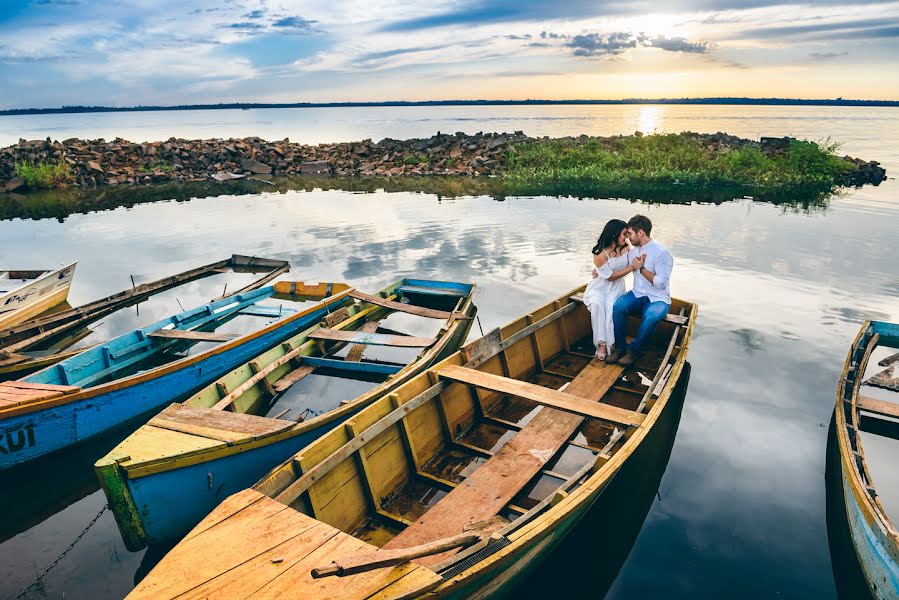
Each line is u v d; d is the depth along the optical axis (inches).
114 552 191.3
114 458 171.8
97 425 241.0
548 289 436.5
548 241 581.3
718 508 199.2
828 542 182.9
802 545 181.9
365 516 182.2
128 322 402.0
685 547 182.5
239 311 391.9
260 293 417.4
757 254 507.2
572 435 222.7
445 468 211.2
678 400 269.3
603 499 205.3
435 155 1262.3
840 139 2071.9
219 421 206.5
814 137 2164.1
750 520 193.5
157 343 319.9
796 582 167.6
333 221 716.7
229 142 1371.8
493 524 155.9
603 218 687.7
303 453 166.4
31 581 177.8
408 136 2345.0
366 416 190.5
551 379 281.1
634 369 280.7
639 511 198.1
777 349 319.6
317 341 324.8
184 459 179.6
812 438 238.4
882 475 209.9
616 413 199.5
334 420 220.7
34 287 413.4
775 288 417.1
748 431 243.8
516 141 1262.3
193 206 848.9
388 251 562.6
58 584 176.4
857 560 164.1
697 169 993.5
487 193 913.5
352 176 1202.6
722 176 956.0
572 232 617.6
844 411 223.6
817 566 173.5
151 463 173.6
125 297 430.6
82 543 196.1
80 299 457.4
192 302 440.5
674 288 418.9
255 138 1428.4
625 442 187.5
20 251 594.6
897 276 438.3
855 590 161.2
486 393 251.6
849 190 880.3
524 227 649.0
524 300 414.9
